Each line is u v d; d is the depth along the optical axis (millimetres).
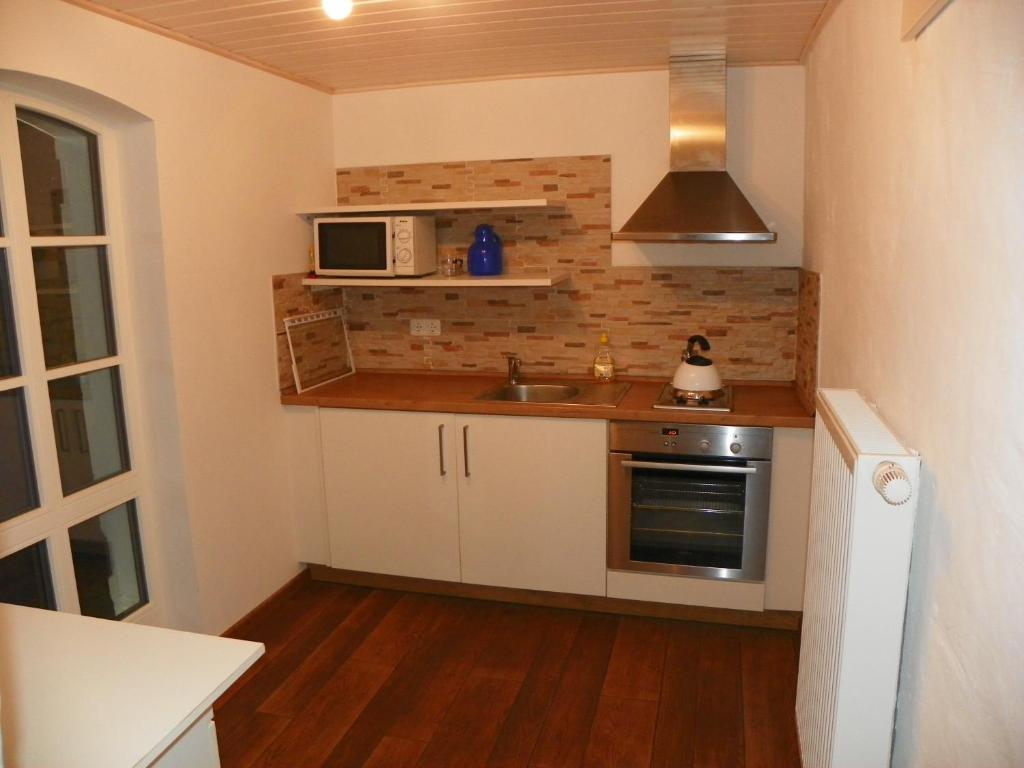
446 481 3402
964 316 1223
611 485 3207
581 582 3326
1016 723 996
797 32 2934
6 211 2395
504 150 3764
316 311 3789
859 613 1498
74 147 2656
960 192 1247
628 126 3605
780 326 3574
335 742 2562
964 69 1233
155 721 1332
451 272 3820
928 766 1377
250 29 2781
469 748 2518
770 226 3514
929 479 1401
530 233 3795
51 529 2566
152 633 1621
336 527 3598
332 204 3969
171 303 2844
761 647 3086
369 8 2584
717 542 3164
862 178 2070
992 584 1091
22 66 2244
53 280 2582
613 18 2738
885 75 1805
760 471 3025
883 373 1785
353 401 3447
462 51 3164
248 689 2859
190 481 2979
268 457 3447
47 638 1603
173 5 2486
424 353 4043
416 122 3848
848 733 1562
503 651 3098
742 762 2426
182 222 2881
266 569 3461
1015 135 1023
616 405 3195
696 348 3672
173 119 2814
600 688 2832
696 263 3619
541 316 3855
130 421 2891
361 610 3461
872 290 1920
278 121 3463
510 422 3271
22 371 2473
